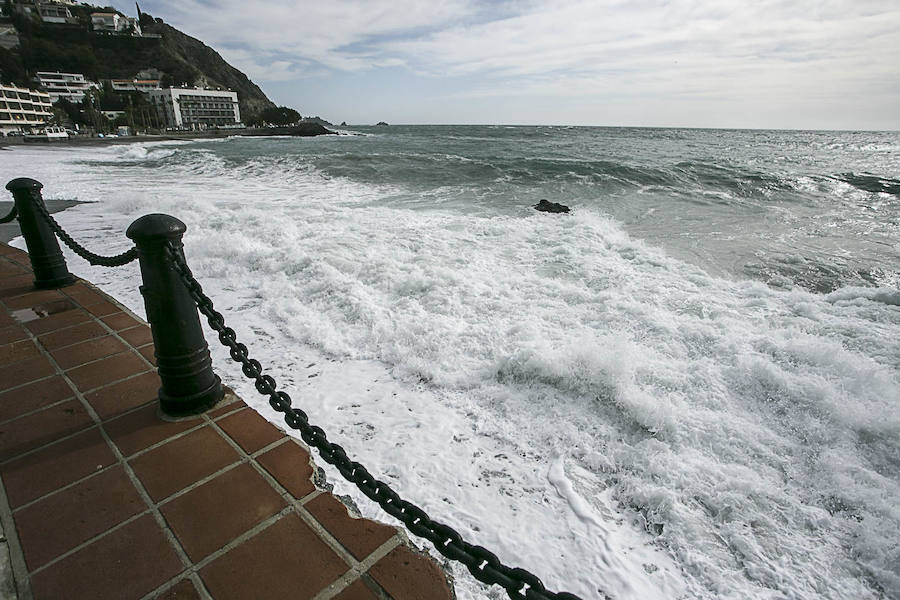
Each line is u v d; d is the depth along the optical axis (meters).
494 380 3.33
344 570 1.37
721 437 2.74
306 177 15.80
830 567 2.02
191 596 1.29
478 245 6.69
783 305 4.74
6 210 9.14
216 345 3.80
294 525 1.52
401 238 6.86
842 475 2.46
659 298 4.86
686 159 24.98
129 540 1.45
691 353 3.68
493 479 2.44
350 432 2.76
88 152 31.88
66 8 129.38
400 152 29.73
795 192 13.67
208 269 5.53
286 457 1.83
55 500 1.60
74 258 5.93
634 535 2.17
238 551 1.42
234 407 2.13
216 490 1.65
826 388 3.04
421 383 3.31
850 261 6.95
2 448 1.84
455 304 4.50
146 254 1.79
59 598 1.27
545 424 2.89
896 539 2.11
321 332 3.95
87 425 1.99
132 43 129.62
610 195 12.83
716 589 1.91
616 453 2.65
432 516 2.19
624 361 3.23
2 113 71.38
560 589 1.88
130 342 2.79
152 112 104.75
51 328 2.98
